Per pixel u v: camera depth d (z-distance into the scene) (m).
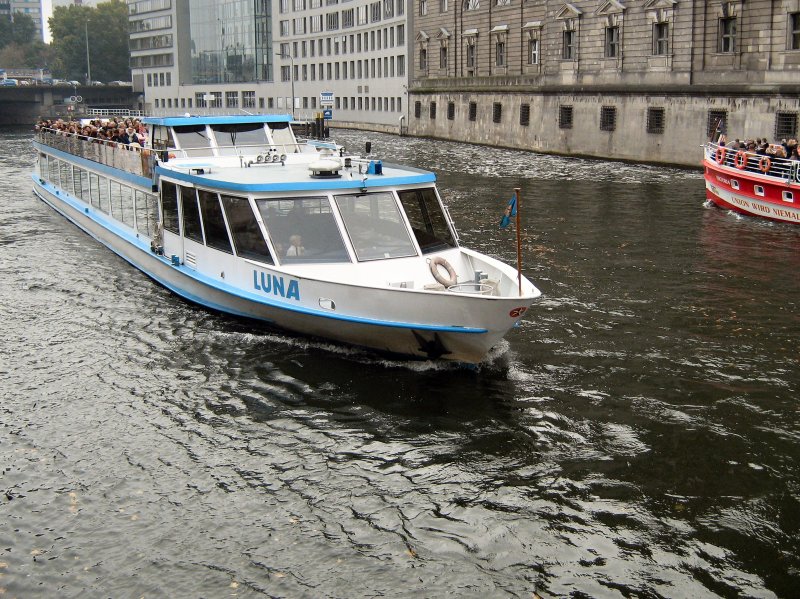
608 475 11.10
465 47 79.88
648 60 53.19
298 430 12.43
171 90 140.50
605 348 15.61
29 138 82.44
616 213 30.58
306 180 15.73
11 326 17.27
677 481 10.95
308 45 116.81
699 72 49.97
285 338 16.06
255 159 19.11
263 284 15.76
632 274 21.22
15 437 12.29
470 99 74.31
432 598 8.86
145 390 13.91
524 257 23.33
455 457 11.60
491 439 12.08
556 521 10.12
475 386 13.80
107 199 24.98
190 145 20.36
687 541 9.73
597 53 57.62
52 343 16.22
